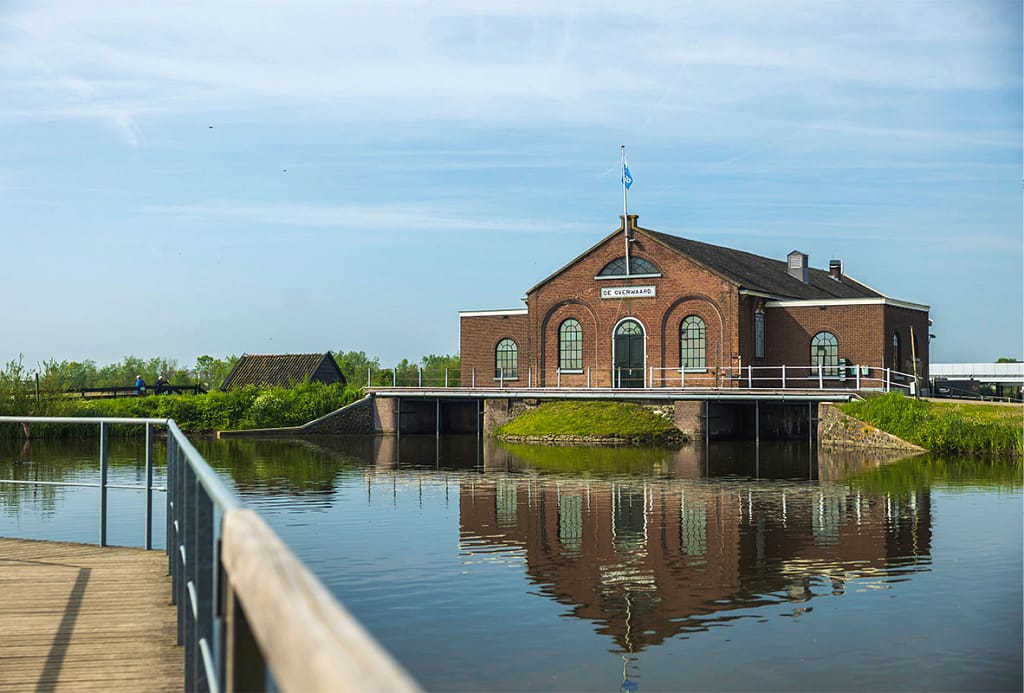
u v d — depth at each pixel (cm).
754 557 1659
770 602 1361
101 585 880
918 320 4884
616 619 1275
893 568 1566
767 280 5028
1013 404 3909
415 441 4522
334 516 2111
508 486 2653
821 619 1272
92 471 3025
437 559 1644
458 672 1066
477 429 5009
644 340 4738
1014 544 1753
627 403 4491
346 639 134
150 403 5134
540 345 5028
